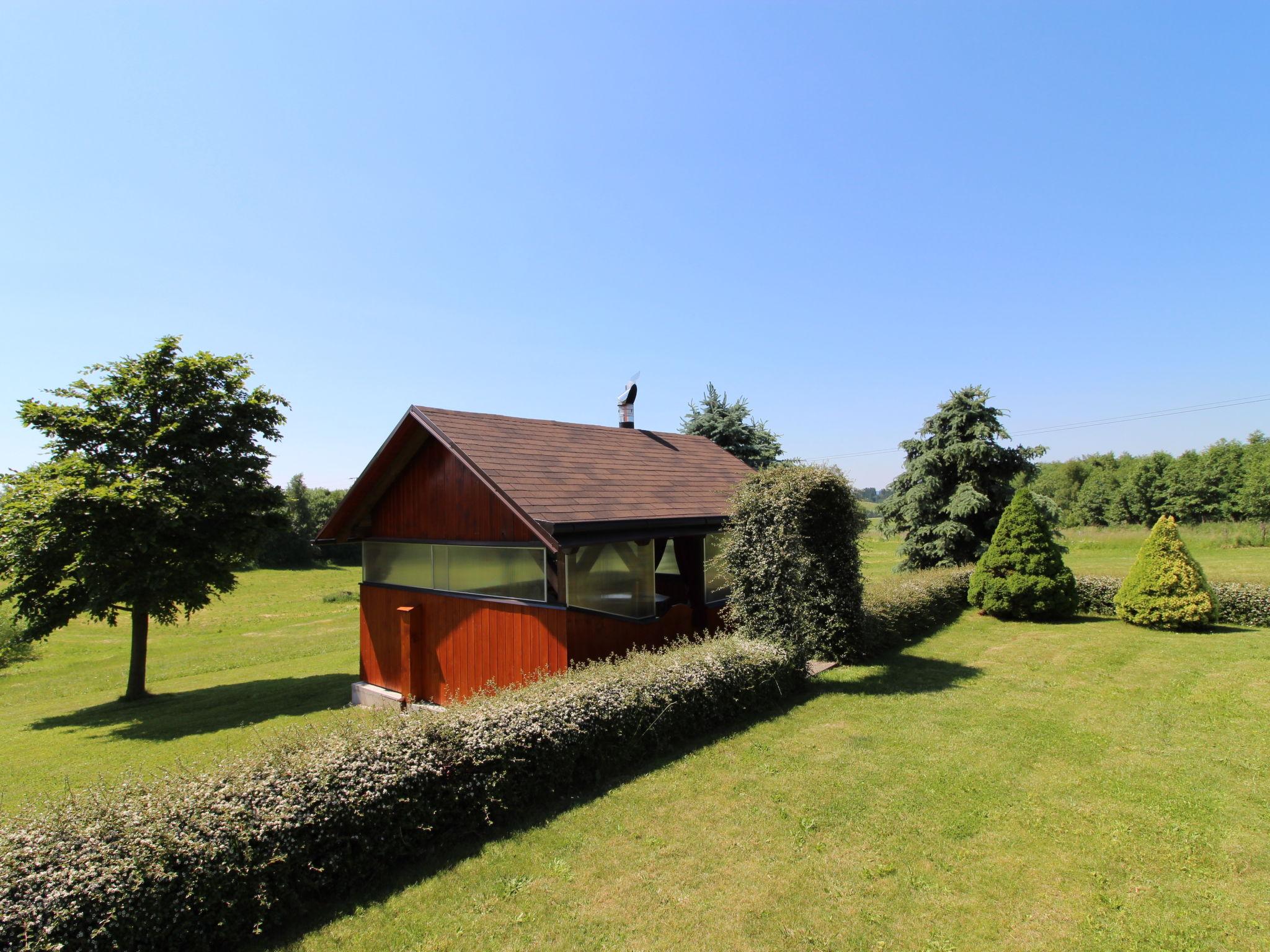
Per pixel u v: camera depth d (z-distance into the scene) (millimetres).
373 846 4797
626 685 6961
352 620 29781
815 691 9352
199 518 14867
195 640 26266
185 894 3896
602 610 9555
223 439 16391
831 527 10961
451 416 10758
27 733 13508
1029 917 4094
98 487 13844
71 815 4043
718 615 12141
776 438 30672
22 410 14688
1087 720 7719
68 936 3523
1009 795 5801
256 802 4430
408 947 4008
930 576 15383
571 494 9508
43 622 15367
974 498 19172
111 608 16000
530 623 9258
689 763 6781
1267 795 5645
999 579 14352
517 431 11508
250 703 13883
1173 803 5547
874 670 10445
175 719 13109
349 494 11586
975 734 7344
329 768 4781
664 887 4547
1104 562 27859
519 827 5547
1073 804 5590
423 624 11281
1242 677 9195
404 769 5043
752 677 8320
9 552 14234
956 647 11984
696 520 10852
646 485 11492
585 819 5633
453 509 10656
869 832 5223
